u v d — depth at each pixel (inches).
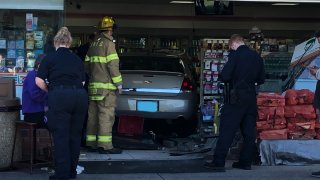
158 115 375.2
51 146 279.1
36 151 282.8
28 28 332.8
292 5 664.4
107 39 319.3
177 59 400.8
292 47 450.0
